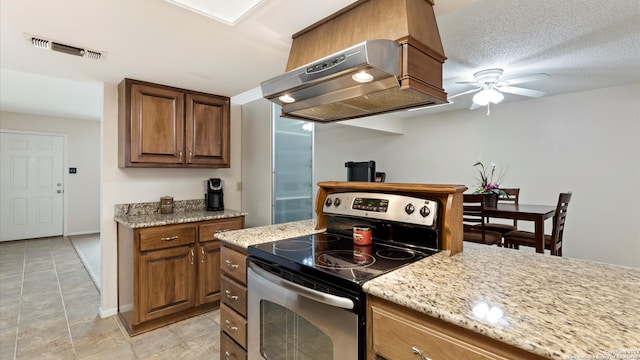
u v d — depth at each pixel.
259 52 2.05
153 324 2.47
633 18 1.95
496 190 3.32
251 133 3.53
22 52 2.06
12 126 5.29
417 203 1.40
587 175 3.69
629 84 3.41
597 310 0.79
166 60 2.21
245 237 1.67
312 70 1.33
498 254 1.34
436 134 5.01
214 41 1.89
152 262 2.42
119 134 2.73
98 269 3.90
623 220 3.47
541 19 1.98
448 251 1.34
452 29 2.11
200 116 2.99
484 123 4.51
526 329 0.70
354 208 1.62
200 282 2.68
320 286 1.12
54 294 3.12
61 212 5.80
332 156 6.51
